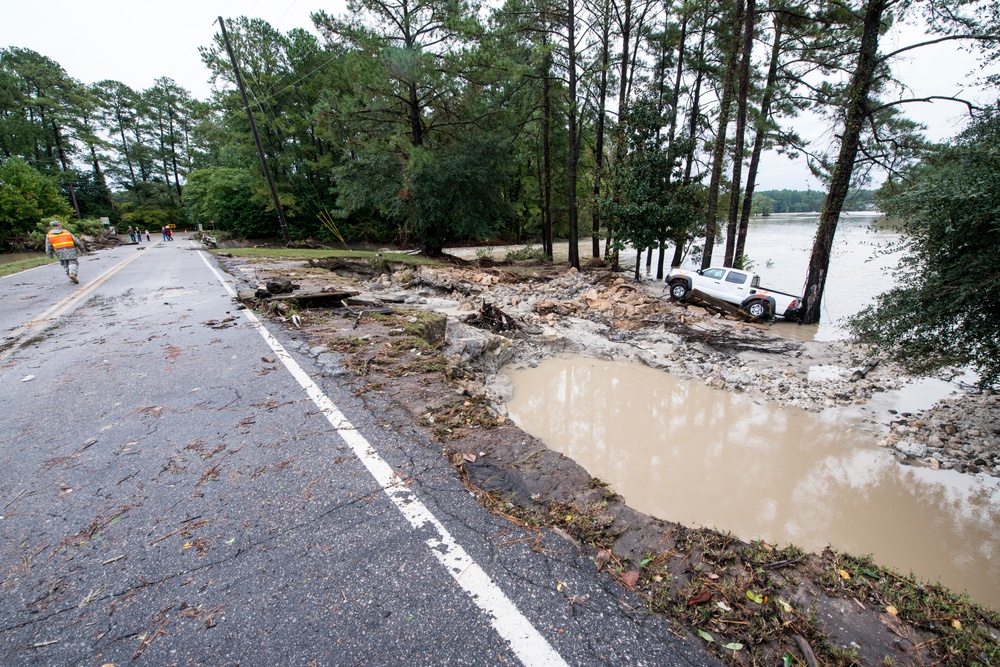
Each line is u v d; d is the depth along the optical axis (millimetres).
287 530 2611
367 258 21328
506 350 9219
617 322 12180
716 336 11109
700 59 19609
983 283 5387
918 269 6359
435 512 2768
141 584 2238
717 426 6645
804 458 5707
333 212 28359
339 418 4070
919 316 6172
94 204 56438
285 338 6664
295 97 34938
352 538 2539
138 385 4898
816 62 15789
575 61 21312
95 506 2863
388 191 24891
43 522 2715
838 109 13484
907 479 5219
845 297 15914
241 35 32281
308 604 2105
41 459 3434
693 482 5133
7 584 2246
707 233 16922
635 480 5164
